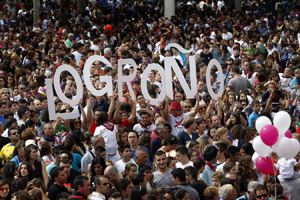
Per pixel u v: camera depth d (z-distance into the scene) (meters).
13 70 19.55
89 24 26.31
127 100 14.88
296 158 11.11
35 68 20.16
